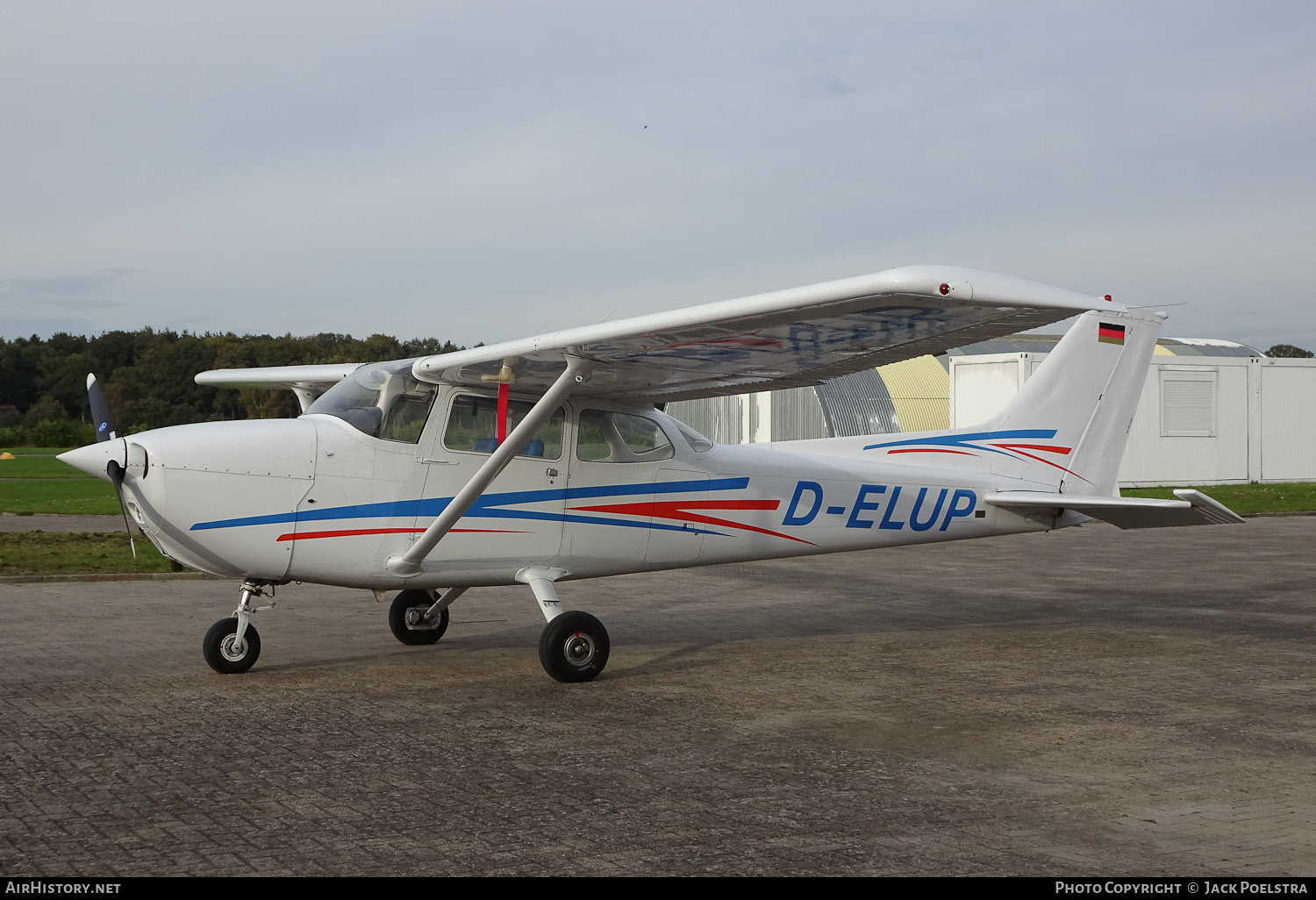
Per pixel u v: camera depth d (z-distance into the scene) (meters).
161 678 6.78
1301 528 19.20
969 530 8.69
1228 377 28.17
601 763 4.90
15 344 85.38
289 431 6.66
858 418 29.67
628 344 6.10
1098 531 18.94
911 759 5.01
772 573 13.13
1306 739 5.40
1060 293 5.21
